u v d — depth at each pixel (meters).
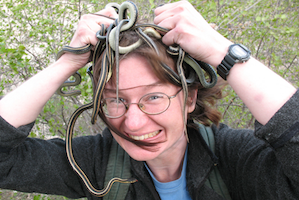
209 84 0.50
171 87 0.48
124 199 0.55
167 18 0.46
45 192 0.54
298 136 0.41
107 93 0.49
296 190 0.43
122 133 0.51
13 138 0.49
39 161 0.52
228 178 0.54
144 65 0.46
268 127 0.42
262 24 1.26
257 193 0.47
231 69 0.46
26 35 1.16
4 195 1.32
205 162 0.54
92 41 0.49
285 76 1.40
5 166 0.50
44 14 1.30
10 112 0.50
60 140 0.59
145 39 0.45
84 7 1.21
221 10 1.28
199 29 0.46
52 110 0.96
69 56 0.52
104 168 0.56
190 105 0.54
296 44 1.55
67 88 1.05
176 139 0.51
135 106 0.47
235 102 1.38
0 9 1.22
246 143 0.52
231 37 1.29
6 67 1.09
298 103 0.42
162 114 0.48
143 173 0.55
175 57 0.48
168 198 0.56
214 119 0.58
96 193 0.53
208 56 0.46
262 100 0.43
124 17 0.49
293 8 1.54
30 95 0.51
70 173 0.56
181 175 0.55
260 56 1.42
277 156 0.43
